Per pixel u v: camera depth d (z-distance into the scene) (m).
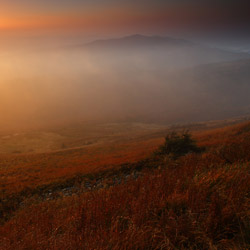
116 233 2.77
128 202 3.86
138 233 2.73
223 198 3.34
